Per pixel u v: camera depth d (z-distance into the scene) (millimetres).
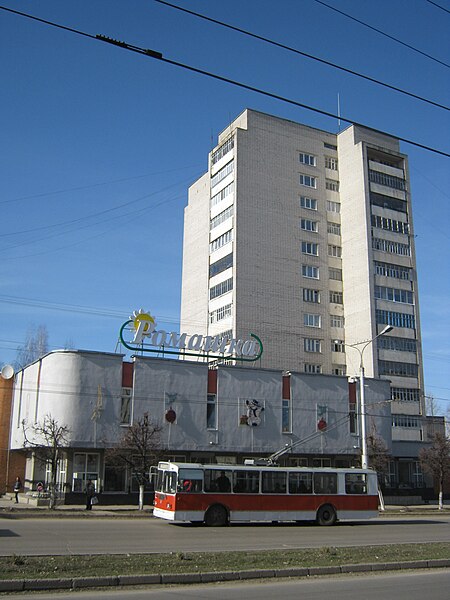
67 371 40031
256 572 13500
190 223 71000
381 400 50594
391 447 50312
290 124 67188
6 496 47469
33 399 44188
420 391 62281
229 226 62469
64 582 11680
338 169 69188
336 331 64125
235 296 59438
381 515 39406
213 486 27594
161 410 41812
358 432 48844
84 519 30516
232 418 44125
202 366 43938
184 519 26734
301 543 20609
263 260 61750
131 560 14227
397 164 69500
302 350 61688
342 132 69312
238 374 45125
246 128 64438
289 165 66000
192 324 66938
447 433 79562
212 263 64750
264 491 28344
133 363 41781
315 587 12609
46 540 19312
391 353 61688
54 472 35875
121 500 40750
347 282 65188
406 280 65125
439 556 16484
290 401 46656
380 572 14750
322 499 29422
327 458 48219
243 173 62844
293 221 64625
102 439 39750
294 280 63000
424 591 12297
